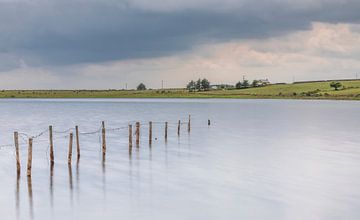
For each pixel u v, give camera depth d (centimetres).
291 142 5788
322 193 3081
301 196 3003
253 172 3781
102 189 3195
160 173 3734
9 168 3984
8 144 5675
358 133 6856
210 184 3328
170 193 3077
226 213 2656
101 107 16712
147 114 12012
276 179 3500
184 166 4056
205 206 2786
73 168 3956
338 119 9994
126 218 2581
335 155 4672
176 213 2661
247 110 14275
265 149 5147
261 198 2956
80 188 3228
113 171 3822
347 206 2789
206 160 4381
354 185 3306
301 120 9738
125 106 17700
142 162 4266
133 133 6869
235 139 6144
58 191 3152
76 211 2706
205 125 8475
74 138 6231
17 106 17900
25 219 2583
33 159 4444
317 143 5669
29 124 8669
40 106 17888
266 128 7838
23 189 3216
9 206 2812
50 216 2630
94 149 5134
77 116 11138
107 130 7275
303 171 3819
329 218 2575
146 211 2694
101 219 2572
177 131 7256
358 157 4534
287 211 2692
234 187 3241
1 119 10006
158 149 5138
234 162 4266
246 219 2559
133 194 3055
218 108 15750
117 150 5047
